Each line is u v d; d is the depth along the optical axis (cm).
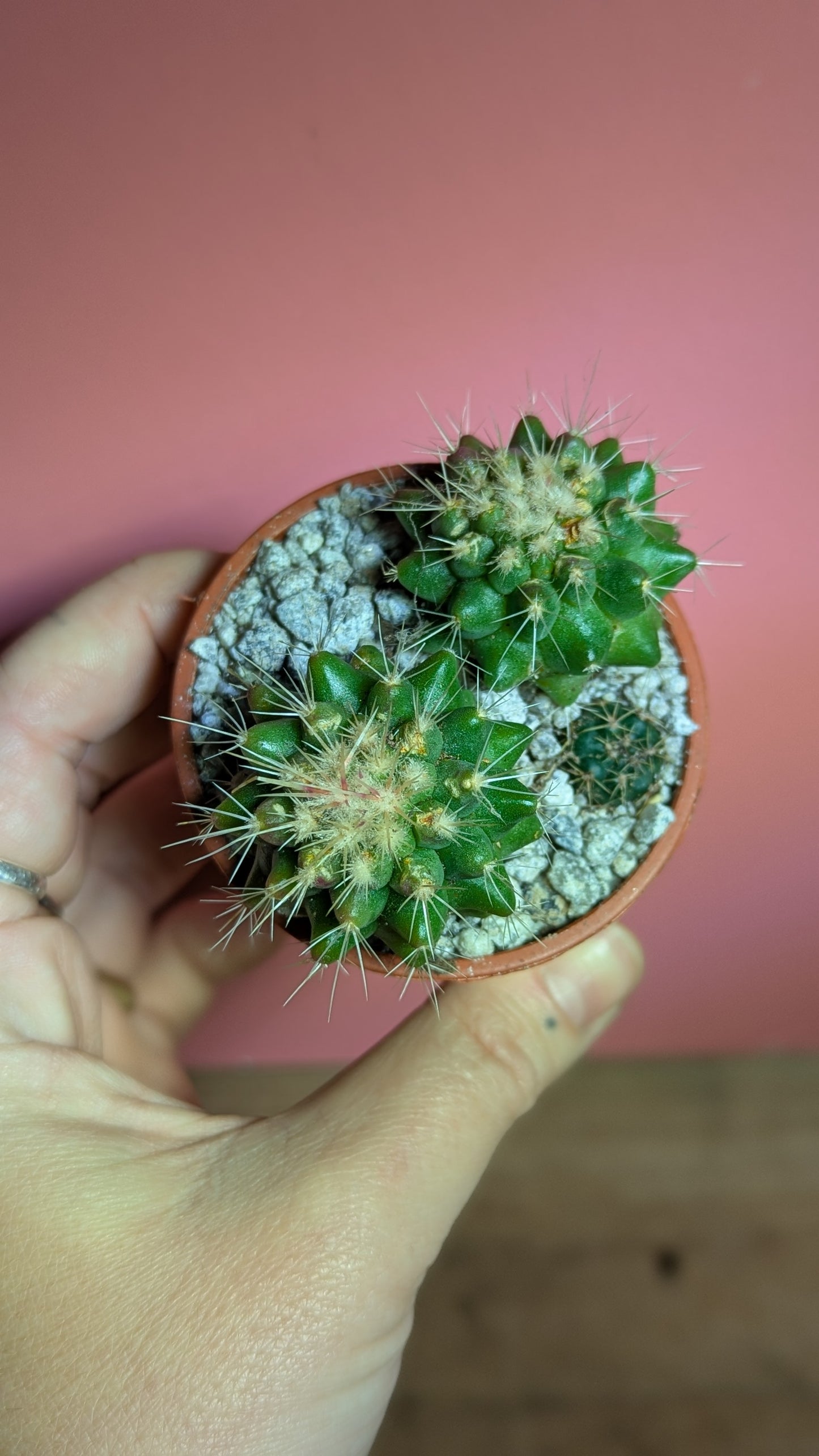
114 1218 14
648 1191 25
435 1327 24
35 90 19
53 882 20
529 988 16
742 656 22
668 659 15
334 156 19
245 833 13
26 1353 13
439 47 19
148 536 22
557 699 14
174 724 15
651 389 21
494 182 20
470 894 12
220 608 15
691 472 21
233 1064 26
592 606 13
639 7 19
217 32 19
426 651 14
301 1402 13
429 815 11
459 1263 25
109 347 20
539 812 14
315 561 15
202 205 20
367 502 15
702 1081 25
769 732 23
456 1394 24
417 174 20
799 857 23
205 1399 13
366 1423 14
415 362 21
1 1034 15
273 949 22
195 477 21
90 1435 13
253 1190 14
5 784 17
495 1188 25
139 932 22
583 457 14
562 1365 24
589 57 19
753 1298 24
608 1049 25
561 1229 25
